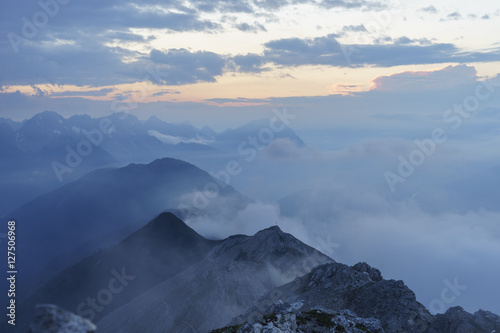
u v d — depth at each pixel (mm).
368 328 106688
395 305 148250
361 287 170375
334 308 162125
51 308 27422
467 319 134250
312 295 178500
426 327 138000
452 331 131625
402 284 158625
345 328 101438
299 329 95562
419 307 145125
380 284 164000
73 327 27594
